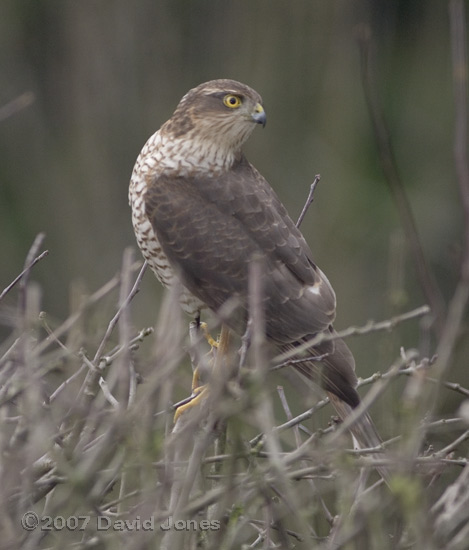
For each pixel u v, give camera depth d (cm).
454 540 705
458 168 664
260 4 2858
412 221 749
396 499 712
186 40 2906
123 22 2917
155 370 692
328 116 2852
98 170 2889
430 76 3016
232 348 1137
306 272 1212
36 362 761
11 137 2916
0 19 2939
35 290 754
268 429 682
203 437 712
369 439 888
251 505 770
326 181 2777
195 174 1222
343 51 2866
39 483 759
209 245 1202
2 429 740
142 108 2916
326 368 1096
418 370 723
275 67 2855
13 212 2873
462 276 651
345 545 705
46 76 2973
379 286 2686
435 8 3017
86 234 2850
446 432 843
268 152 2806
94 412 734
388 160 788
